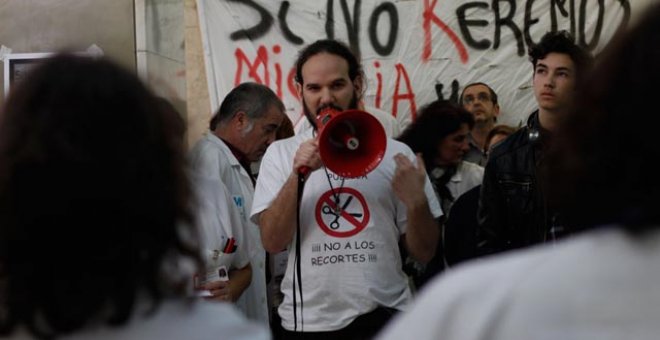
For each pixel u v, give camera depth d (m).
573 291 1.38
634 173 1.39
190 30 6.48
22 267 1.50
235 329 1.60
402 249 4.65
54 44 5.86
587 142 1.44
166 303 1.57
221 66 6.42
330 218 3.77
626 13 6.16
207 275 4.04
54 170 1.48
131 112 1.53
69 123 1.49
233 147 4.69
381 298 3.75
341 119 3.64
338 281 3.74
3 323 1.53
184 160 1.62
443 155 5.31
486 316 1.42
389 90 6.30
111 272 1.51
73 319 1.51
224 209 4.14
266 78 6.38
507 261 1.47
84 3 5.88
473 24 6.26
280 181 3.93
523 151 4.20
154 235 1.53
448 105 5.36
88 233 1.49
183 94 6.27
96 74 1.54
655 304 1.35
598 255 1.39
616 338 1.35
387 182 3.84
